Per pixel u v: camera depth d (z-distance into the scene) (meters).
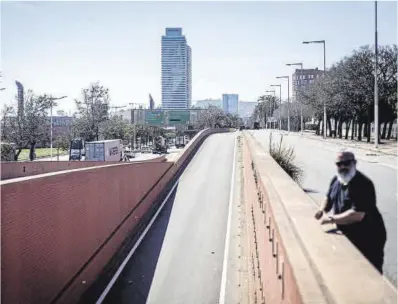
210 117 125.69
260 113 172.62
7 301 7.05
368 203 4.21
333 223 4.11
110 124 76.88
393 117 59.56
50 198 9.14
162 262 13.38
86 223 11.66
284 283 3.46
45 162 28.91
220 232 16.55
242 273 12.11
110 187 14.45
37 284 8.31
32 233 8.17
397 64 48.97
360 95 52.06
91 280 11.43
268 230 5.68
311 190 16.56
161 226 17.84
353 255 2.68
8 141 49.78
